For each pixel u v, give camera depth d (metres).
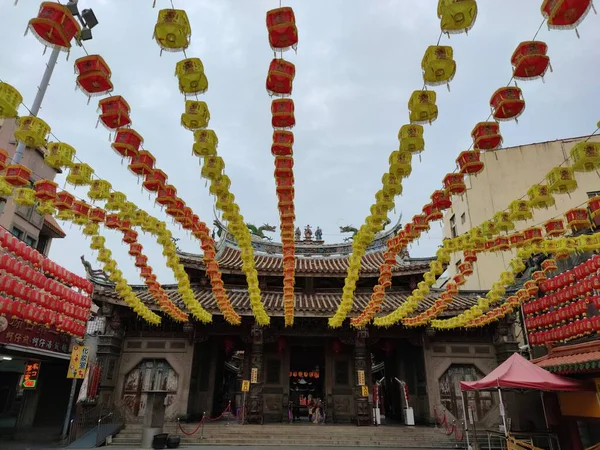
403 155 7.57
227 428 18.94
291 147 7.57
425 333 21.67
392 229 27.28
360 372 20.95
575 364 13.85
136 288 23.11
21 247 13.14
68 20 5.43
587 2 4.80
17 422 22.48
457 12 5.02
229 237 27.48
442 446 17.58
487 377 14.66
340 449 16.86
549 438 15.87
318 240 28.89
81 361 18.45
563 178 7.84
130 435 18.05
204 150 7.18
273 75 6.21
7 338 17.81
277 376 22.88
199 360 22.62
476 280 31.73
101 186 8.75
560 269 17.36
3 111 6.32
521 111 6.42
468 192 32.38
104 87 6.24
